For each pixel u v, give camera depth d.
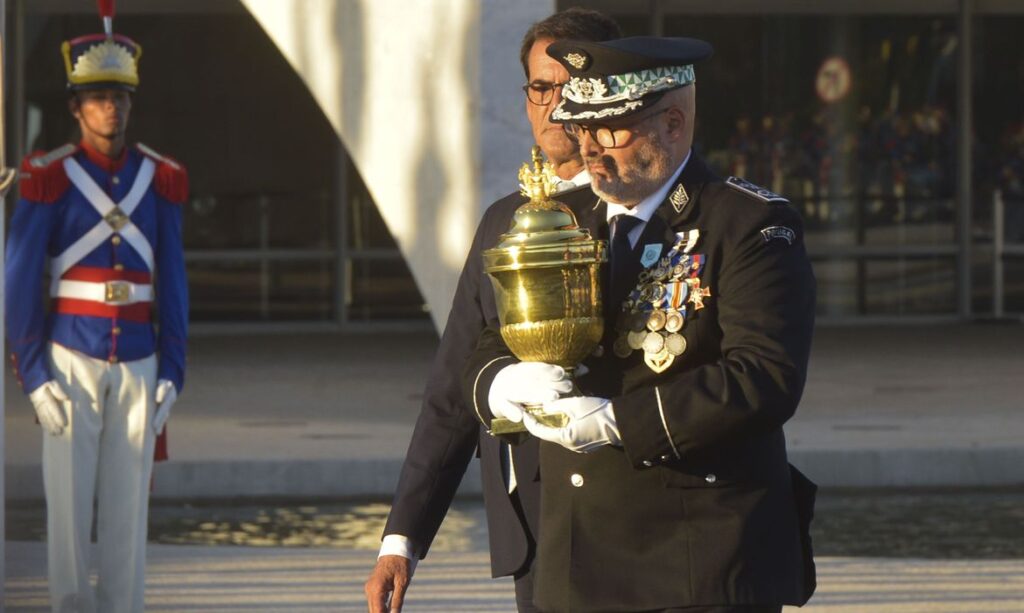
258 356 37.94
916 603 16.47
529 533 9.12
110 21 14.98
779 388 7.25
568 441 7.30
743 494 7.50
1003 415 27.83
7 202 38.81
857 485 24.12
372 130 21.89
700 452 7.40
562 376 7.43
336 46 21.84
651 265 7.62
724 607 7.40
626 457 7.52
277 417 27.98
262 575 17.75
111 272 14.75
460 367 9.00
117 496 14.88
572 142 9.34
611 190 7.67
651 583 7.49
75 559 14.74
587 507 7.58
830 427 26.48
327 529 21.36
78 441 14.70
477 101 21.75
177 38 42.19
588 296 7.52
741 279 7.47
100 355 14.70
